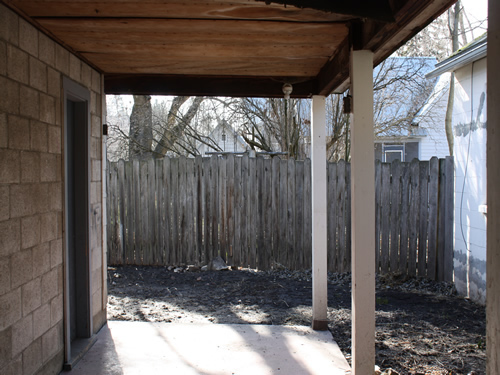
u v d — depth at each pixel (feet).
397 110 36.55
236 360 12.28
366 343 9.38
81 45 11.39
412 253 20.98
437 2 6.97
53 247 10.63
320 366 11.94
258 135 35.81
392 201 21.13
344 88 14.39
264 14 9.03
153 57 12.53
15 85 8.86
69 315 12.46
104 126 14.66
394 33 8.14
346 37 10.39
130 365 11.83
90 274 13.24
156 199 23.40
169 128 35.81
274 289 19.98
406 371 11.75
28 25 9.45
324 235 14.83
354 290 9.40
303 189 22.41
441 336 14.32
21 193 9.07
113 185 23.47
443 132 40.42
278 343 13.57
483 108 17.58
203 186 23.04
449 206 20.02
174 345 13.30
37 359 9.80
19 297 8.96
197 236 23.20
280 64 13.21
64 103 11.24
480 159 17.76
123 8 8.79
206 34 10.36
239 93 15.14
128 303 17.99
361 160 9.34
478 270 17.93
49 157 10.44
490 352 4.70
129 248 23.66
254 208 22.77
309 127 31.83
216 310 17.15
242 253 22.98
